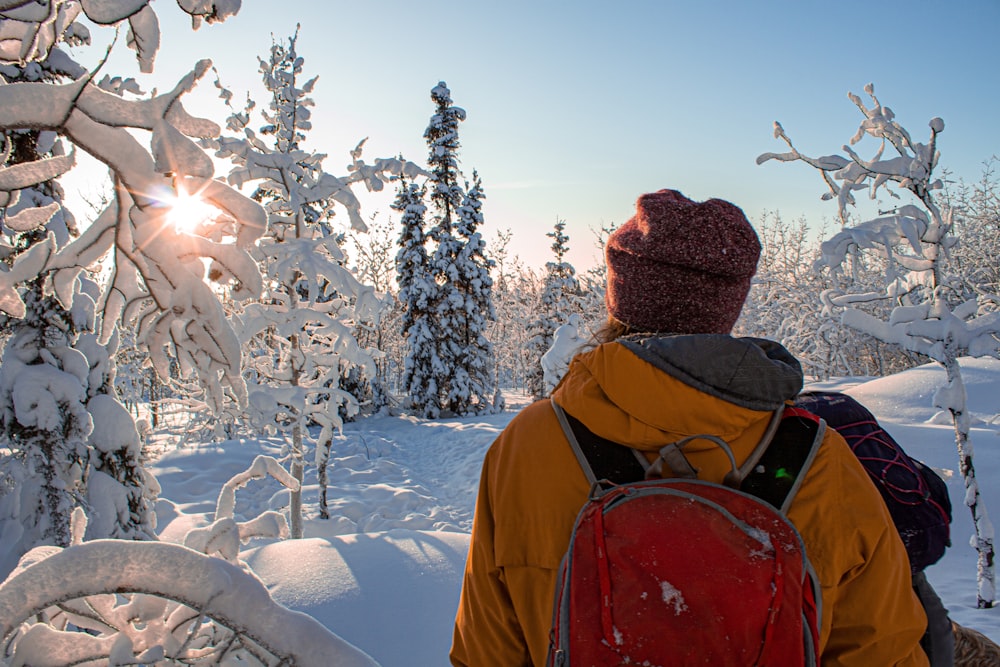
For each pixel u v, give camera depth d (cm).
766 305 2633
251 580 139
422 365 2708
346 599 349
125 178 129
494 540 106
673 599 79
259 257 773
